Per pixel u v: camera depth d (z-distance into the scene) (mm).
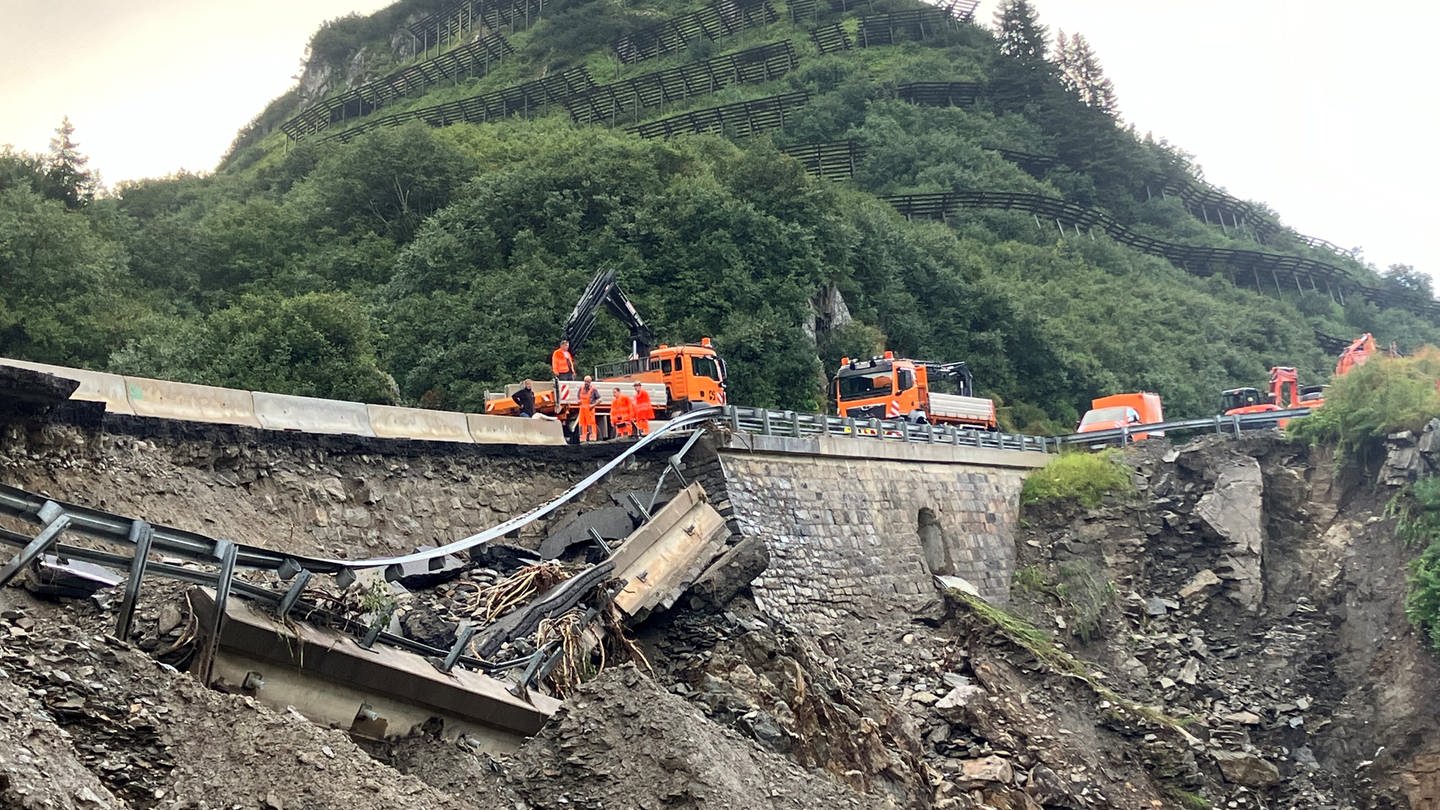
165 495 24469
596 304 40094
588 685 18844
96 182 65500
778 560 32938
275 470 27109
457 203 62438
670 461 32438
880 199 92438
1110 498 42312
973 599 36594
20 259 46844
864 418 43219
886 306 65625
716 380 40906
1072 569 40312
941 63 115938
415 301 54094
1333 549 41188
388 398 43750
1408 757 35938
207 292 60000
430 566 26984
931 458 39875
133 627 17250
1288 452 43594
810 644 31516
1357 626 39000
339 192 66500
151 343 44656
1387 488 41188
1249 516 41281
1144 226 107312
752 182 64125
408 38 139625
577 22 123500
